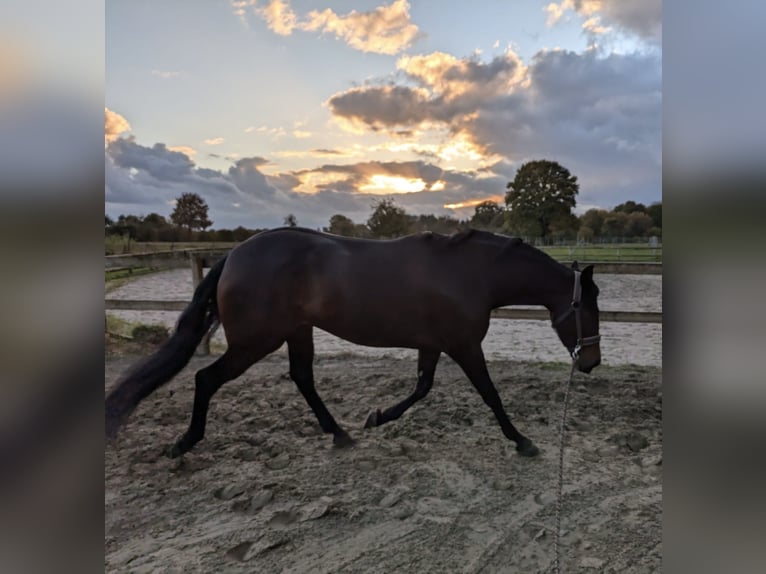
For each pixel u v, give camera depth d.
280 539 2.27
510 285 3.05
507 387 4.53
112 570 2.05
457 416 3.81
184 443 3.04
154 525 2.38
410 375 4.99
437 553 2.20
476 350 3.03
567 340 3.10
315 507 2.52
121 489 2.69
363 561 2.14
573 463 3.04
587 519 2.46
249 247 3.06
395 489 2.71
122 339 6.39
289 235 3.12
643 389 4.48
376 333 2.98
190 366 5.48
